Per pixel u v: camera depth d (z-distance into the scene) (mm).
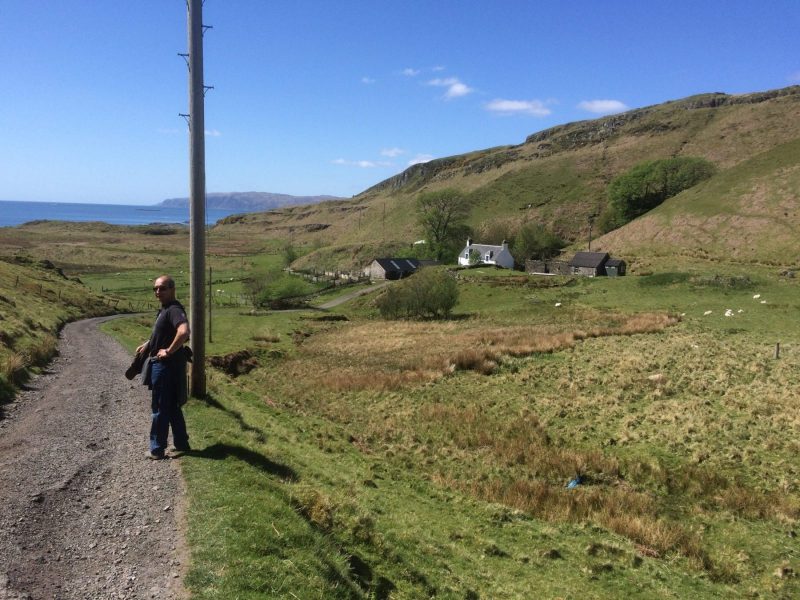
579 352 31656
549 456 17984
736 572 11664
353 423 22188
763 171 104438
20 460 8469
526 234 116312
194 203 14461
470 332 45562
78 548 5836
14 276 60719
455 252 128375
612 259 88938
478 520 12992
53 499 7023
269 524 6777
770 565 12031
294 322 63594
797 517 14086
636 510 14477
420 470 17203
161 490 7551
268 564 5840
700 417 20391
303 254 163000
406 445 19625
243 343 41625
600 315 52781
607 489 16047
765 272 66375
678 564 11805
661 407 21875
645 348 31688
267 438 13523
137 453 9234
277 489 8203
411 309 66500
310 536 6879
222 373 29781
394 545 8969
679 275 67812
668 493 15867
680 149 183000
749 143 169625
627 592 10219
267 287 90938
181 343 8516
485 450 18891
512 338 37719
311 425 20047
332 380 28719
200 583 5297
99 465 8492
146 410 12875
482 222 165500
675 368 26938
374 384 27375
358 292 97812
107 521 6531
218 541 6145
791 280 61094
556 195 172625
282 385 29078
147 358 8914
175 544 6055
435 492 14773
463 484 15875
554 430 20578
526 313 60969
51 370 18750
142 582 5258
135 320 54438
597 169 186500
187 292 105062
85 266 142750
